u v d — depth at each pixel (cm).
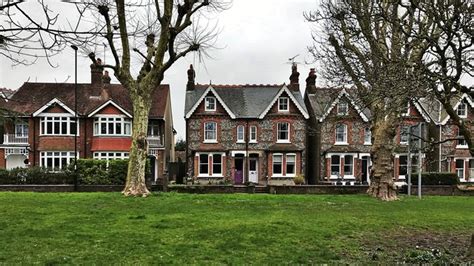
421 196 2786
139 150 2344
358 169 4591
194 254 1098
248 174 4588
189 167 4544
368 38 2067
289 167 4616
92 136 4406
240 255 1102
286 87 4634
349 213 1839
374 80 1336
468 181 4653
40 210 1723
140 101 2345
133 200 2098
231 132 4588
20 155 4497
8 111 902
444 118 4597
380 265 1026
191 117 4566
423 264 1030
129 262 1016
